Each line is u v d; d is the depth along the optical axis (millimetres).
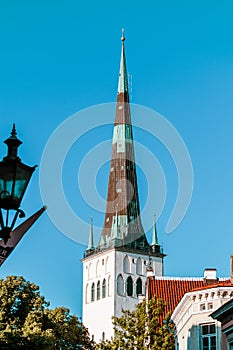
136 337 65125
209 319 49906
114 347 65500
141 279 176625
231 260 53188
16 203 14453
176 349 59812
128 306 172750
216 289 49562
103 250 177625
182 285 79125
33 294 75750
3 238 14375
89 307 178375
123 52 194375
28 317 73250
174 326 61469
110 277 173750
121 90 192375
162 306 65688
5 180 14422
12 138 14898
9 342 59969
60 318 76875
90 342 82188
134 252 177250
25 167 14625
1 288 74125
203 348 50125
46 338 62969
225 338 45562
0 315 72438
